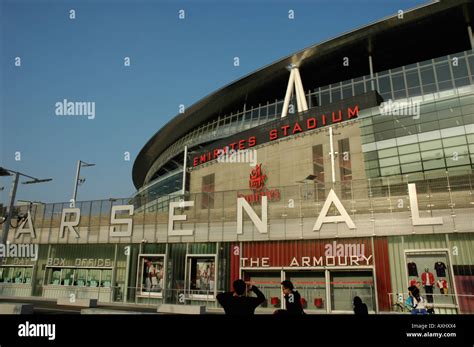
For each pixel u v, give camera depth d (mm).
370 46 45250
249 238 23938
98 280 28203
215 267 24484
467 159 28156
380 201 21281
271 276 23094
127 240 27750
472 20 40562
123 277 27312
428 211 19922
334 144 34281
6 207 33219
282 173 36500
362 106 34500
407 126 31578
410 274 19484
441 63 39312
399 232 20250
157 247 26859
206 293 24297
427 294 18812
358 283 20750
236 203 25406
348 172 32719
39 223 31594
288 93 46906
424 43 44531
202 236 25375
